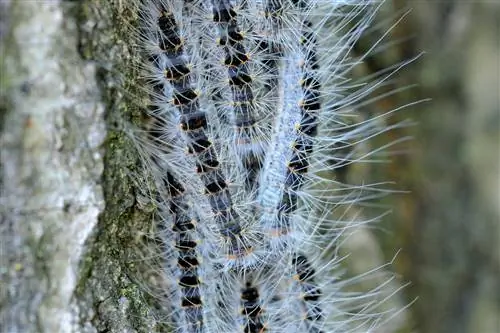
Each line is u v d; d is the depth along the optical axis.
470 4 0.28
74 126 0.24
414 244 0.28
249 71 0.25
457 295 0.29
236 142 0.25
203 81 0.25
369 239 0.28
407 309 0.28
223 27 0.25
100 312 0.24
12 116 0.23
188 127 0.25
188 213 0.25
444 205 0.28
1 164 0.23
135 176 0.25
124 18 0.25
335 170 0.27
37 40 0.23
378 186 0.28
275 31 0.25
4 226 0.23
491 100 0.28
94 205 0.24
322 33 0.27
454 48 0.28
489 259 0.29
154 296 0.25
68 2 0.24
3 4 0.23
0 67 0.23
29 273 0.24
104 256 0.24
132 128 0.25
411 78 0.28
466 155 0.28
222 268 0.25
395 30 0.28
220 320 0.25
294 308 0.26
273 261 0.26
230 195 0.25
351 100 0.27
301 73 0.26
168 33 0.25
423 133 0.28
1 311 0.23
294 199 0.26
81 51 0.24
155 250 0.25
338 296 0.27
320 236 0.26
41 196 0.24
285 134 0.26
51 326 0.24
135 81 0.25
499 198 0.28
